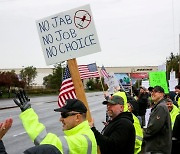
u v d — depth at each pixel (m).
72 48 5.09
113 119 4.99
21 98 3.61
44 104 43.50
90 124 4.60
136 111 9.71
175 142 7.69
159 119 6.48
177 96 12.02
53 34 5.14
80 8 5.07
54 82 76.94
